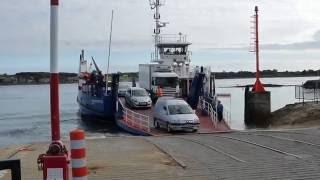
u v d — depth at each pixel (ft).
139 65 168.04
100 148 48.11
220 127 101.30
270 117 143.54
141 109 136.26
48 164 23.47
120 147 48.83
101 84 143.02
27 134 145.07
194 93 129.08
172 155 43.09
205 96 131.23
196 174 35.42
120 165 38.55
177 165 38.60
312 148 46.96
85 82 161.07
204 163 39.42
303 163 39.40
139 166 38.14
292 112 138.00
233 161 40.29
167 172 36.04
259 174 35.50
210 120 112.06
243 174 35.53
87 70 181.78
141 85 165.58
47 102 357.41
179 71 156.76
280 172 36.14
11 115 224.53
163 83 149.18
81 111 169.07
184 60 163.32
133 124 108.37
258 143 50.90
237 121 154.61
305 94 216.13
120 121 116.78
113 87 132.67
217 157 42.19
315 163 39.37
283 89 519.60
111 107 133.08
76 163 23.04
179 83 153.89
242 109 221.87
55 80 23.67
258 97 143.33
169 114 96.63
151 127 103.81
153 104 148.25
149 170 36.70
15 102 365.40
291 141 52.06
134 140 56.03
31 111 251.60
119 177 34.53
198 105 129.59
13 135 142.82
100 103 138.00
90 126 136.15
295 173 35.81
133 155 43.39
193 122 94.48
